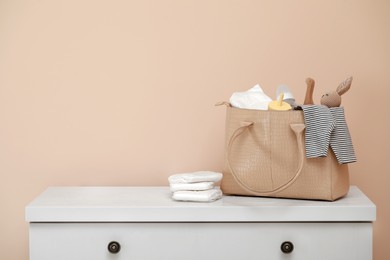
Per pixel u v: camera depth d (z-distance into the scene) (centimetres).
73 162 232
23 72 229
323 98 199
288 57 230
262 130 195
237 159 199
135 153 232
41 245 191
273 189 197
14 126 230
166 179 233
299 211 188
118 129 232
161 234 190
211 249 190
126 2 229
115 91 230
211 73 230
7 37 229
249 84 231
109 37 229
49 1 229
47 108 230
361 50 230
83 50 229
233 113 199
